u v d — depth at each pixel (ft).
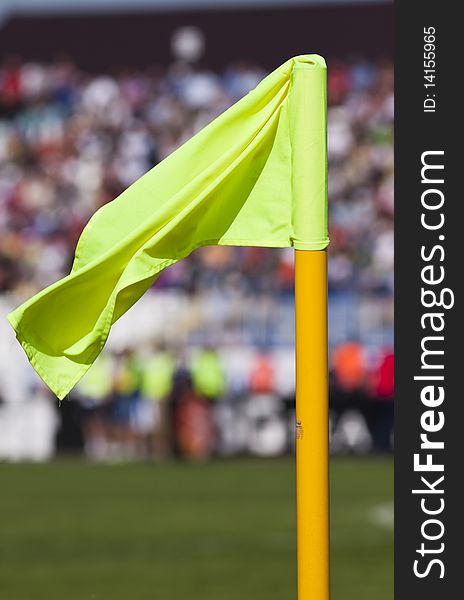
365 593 74.64
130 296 33.91
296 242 31.81
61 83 189.57
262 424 138.62
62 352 34.65
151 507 106.83
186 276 154.30
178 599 72.90
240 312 145.07
